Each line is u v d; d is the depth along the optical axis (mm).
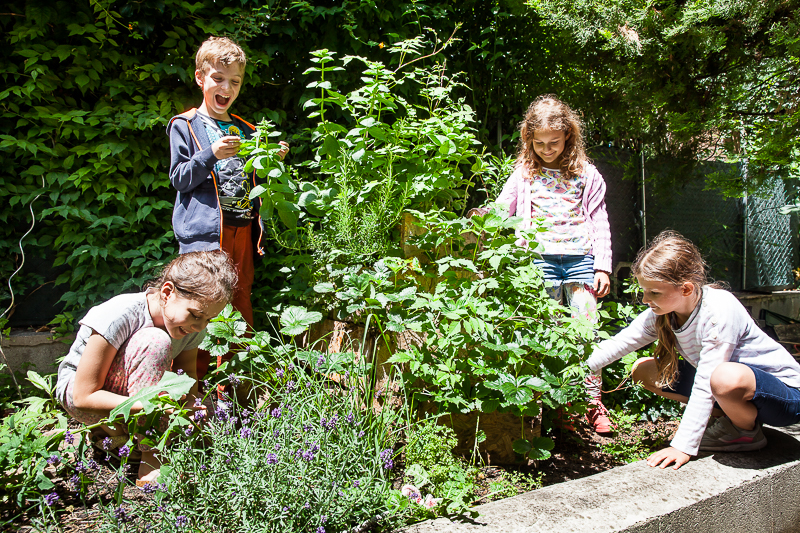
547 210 2859
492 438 2330
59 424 2070
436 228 2518
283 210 2486
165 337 1969
